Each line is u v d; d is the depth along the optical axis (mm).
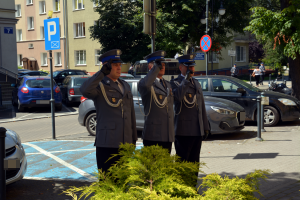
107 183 2693
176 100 4488
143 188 2566
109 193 2574
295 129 9883
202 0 22484
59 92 15602
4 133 3383
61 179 5652
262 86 27781
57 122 12852
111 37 24438
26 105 15109
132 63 24406
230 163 6355
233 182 2594
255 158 6688
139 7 23891
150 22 5656
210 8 23469
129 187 2646
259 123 8469
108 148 3746
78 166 6551
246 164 6254
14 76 22703
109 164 3754
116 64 3795
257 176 2734
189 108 4664
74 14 38219
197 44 25719
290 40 12555
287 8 12117
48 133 10562
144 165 2688
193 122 4656
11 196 4828
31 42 42188
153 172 2658
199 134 4656
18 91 15406
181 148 4742
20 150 5094
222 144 8148
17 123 12797
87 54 37844
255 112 10367
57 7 39719
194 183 2957
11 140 5035
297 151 7172
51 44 9039
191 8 22719
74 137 9773
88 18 37094
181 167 2779
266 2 29766
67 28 38969
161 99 4168
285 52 12734
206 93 10820
